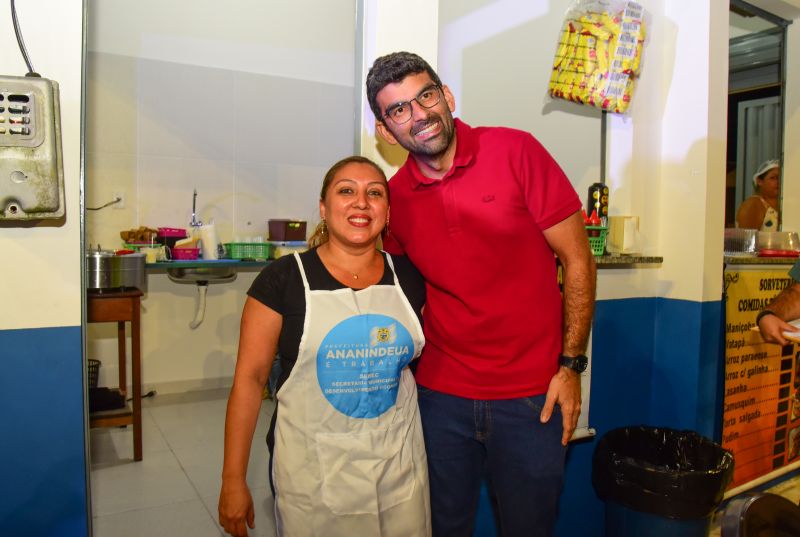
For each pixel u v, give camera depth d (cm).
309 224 384
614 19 215
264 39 360
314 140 382
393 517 130
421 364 160
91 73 322
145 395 353
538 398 147
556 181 144
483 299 145
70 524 132
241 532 127
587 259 145
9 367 125
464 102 201
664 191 237
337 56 383
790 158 300
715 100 223
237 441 127
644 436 217
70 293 129
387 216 138
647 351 238
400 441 132
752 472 255
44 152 117
